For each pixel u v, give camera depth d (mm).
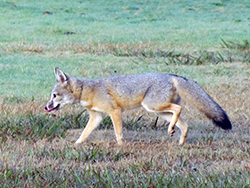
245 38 23141
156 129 10992
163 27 26547
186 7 32438
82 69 17125
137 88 9484
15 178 7418
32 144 9461
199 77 16125
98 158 8648
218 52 19750
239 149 9148
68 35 23844
